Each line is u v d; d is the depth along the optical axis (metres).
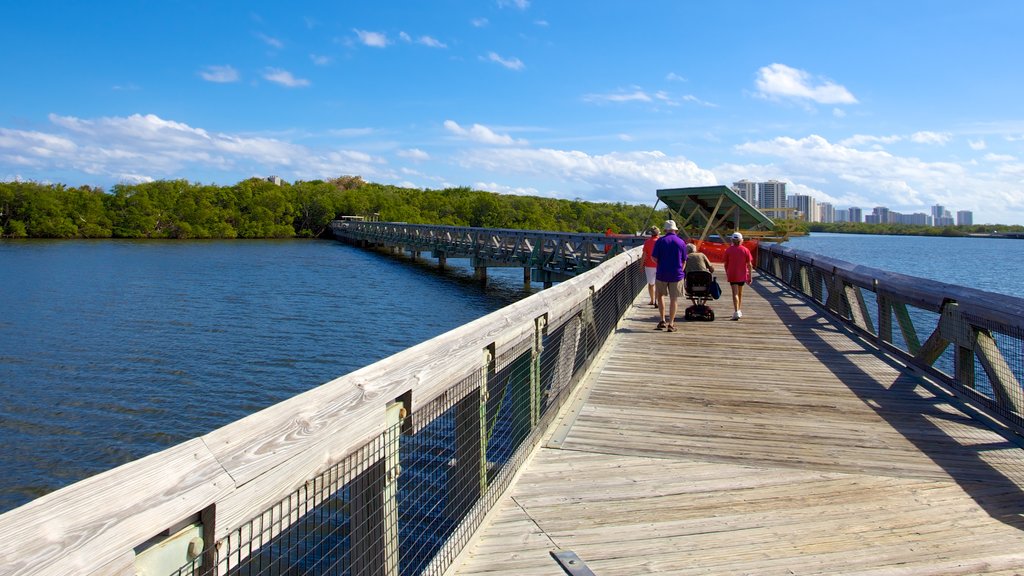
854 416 5.29
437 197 112.44
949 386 5.93
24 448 8.79
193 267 37.81
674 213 22.61
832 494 3.74
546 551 3.06
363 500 2.30
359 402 2.17
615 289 9.34
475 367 3.31
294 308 21.97
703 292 10.17
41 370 12.96
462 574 2.84
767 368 6.98
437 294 27.39
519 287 31.69
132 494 1.30
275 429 1.76
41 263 39.00
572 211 106.19
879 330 7.94
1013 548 3.09
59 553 1.13
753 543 3.14
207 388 11.83
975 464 4.21
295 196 89.06
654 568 2.89
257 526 1.70
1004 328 4.79
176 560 1.48
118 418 10.08
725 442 4.65
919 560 2.97
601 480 3.94
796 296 13.48
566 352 5.61
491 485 3.51
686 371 6.84
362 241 64.69
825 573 2.86
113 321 18.83
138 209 74.94
